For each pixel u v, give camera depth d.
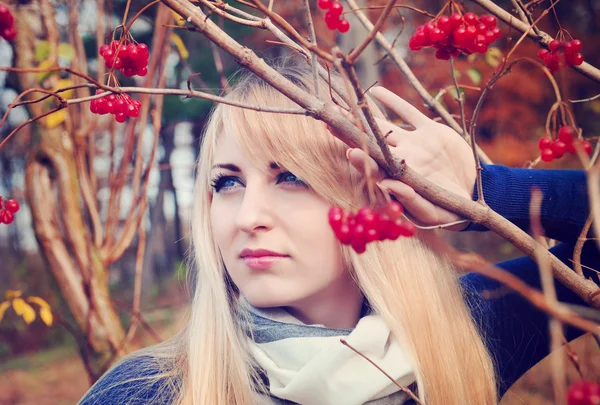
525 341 1.60
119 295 9.69
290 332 1.30
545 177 1.39
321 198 1.29
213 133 1.41
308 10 0.95
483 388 1.46
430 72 4.32
